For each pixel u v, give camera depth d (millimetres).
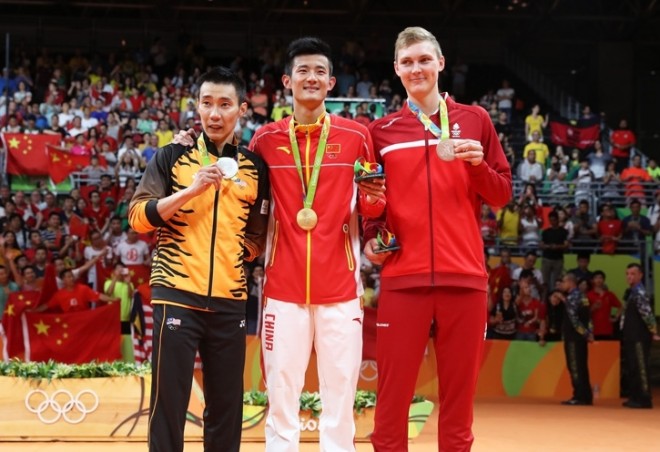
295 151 4805
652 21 26906
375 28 28031
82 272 13438
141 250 14172
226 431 4742
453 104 4840
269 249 4824
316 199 4754
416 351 4668
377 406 4750
